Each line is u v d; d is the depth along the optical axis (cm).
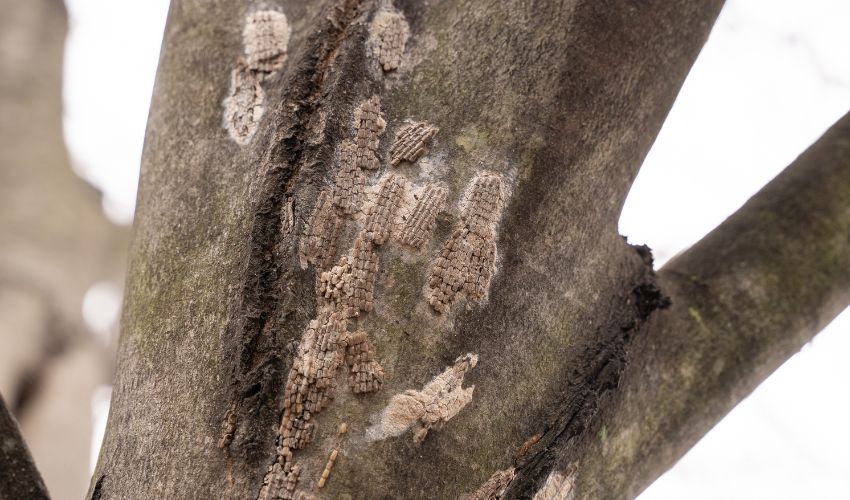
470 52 48
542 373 48
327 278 46
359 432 46
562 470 48
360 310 46
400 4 49
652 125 50
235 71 50
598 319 49
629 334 50
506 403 47
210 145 49
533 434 47
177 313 48
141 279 49
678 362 51
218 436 46
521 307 48
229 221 48
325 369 46
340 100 48
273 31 50
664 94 50
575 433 47
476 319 47
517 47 48
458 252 47
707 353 51
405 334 46
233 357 46
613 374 48
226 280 47
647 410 50
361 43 48
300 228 47
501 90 48
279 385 46
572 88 48
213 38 50
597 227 49
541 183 48
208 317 47
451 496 46
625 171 50
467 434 46
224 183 49
